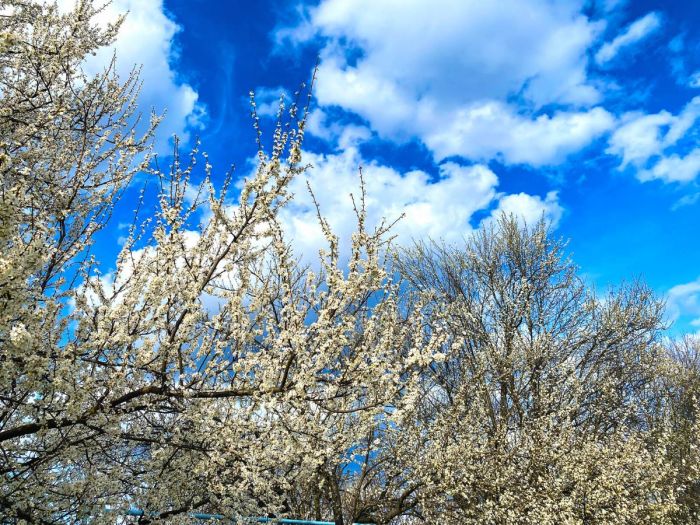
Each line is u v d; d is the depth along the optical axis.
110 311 4.28
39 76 5.57
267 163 4.48
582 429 12.72
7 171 4.50
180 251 4.77
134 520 6.63
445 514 9.97
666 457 11.04
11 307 3.41
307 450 5.66
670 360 16.56
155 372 4.58
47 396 4.02
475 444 10.44
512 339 13.88
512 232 15.54
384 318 5.95
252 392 4.67
